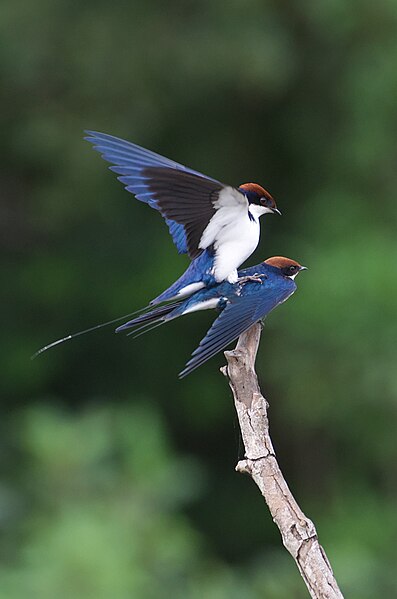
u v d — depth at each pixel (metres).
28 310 17.88
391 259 15.19
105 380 18.25
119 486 11.68
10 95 16.55
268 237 17.33
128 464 11.95
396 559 15.30
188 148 17.70
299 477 17.92
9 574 9.91
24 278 17.73
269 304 7.17
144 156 6.73
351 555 13.64
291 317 15.19
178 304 7.32
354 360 15.32
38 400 17.88
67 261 17.77
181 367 18.00
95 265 17.66
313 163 17.41
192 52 15.88
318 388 15.56
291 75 16.47
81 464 11.61
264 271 7.55
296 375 15.63
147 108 16.41
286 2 16.19
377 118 16.06
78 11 16.25
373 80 15.93
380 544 15.80
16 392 17.84
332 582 5.54
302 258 15.78
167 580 11.32
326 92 16.95
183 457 18.05
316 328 15.22
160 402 18.27
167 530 11.46
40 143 16.30
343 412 15.93
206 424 18.22
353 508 16.44
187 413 18.12
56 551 10.00
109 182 16.83
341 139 16.67
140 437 12.29
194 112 17.25
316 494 17.73
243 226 7.17
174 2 16.17
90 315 17.84
